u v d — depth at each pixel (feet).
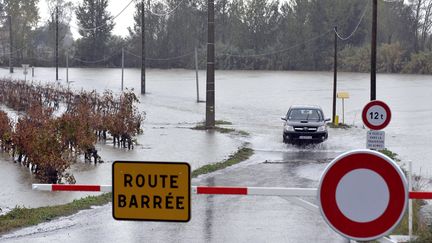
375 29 97.40
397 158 93.30
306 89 281.33
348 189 19.85
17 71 401.49
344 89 281.54
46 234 46.60
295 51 451.12
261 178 73.31
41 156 67.31
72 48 498.69
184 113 170.19
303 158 91.91
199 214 53.36
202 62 462.19
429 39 425.28
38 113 109.70
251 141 112.27
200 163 84.12
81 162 83.97
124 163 21.91
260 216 52.54
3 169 78.59
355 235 19.85
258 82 333.62
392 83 320.09
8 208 56.49
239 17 463.83
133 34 472.85
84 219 51.62
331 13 429.79
